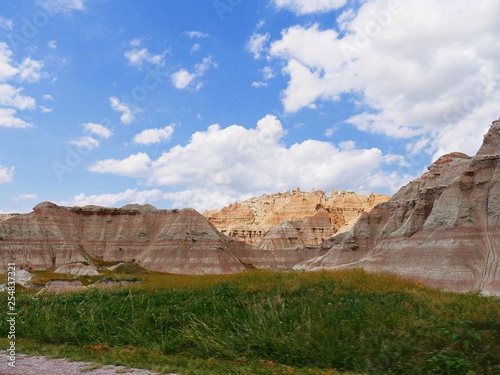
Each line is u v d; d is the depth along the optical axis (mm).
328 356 11977
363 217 129750
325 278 23547
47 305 21281
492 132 97812
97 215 156375
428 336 12398
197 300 20328
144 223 155875
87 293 24859
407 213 119000
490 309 14977
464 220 84000
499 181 87250
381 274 25156
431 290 21594
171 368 11047
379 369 11023
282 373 10672
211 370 11055
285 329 14312
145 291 24531
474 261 75938
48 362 11805
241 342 13906
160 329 16625
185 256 138000
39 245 127750
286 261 165250
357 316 15156
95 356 12602
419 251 85312
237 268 138625
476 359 10750
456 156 121438
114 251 146750
